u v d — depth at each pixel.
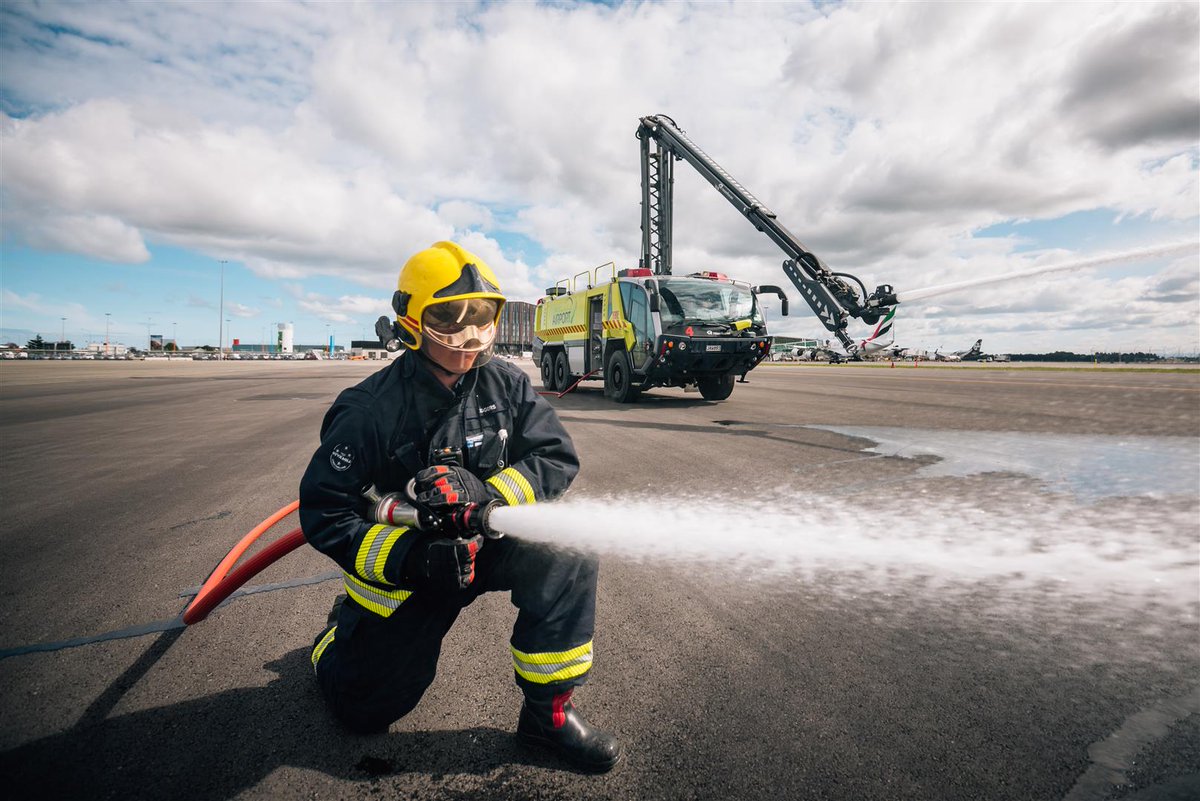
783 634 2.06
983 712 1.58
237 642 2.09
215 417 9.28
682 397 11.60
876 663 1.85
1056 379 15.33
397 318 1.45
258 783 1.40
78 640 2.11
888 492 3.80
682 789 1.34
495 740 1.56
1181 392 10.62
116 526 3.51
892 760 1.40
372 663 1.46
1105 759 1.37
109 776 1.42
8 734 1.58
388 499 1.39
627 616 2.24
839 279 8.59
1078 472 4.31
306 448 6.16
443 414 1.52
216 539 3.25
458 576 1.28
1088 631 1.99
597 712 1.64
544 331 14.45
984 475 4.24
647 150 17.08
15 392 15.00
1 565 2.88
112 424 8.48
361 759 1.48
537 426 1.63
